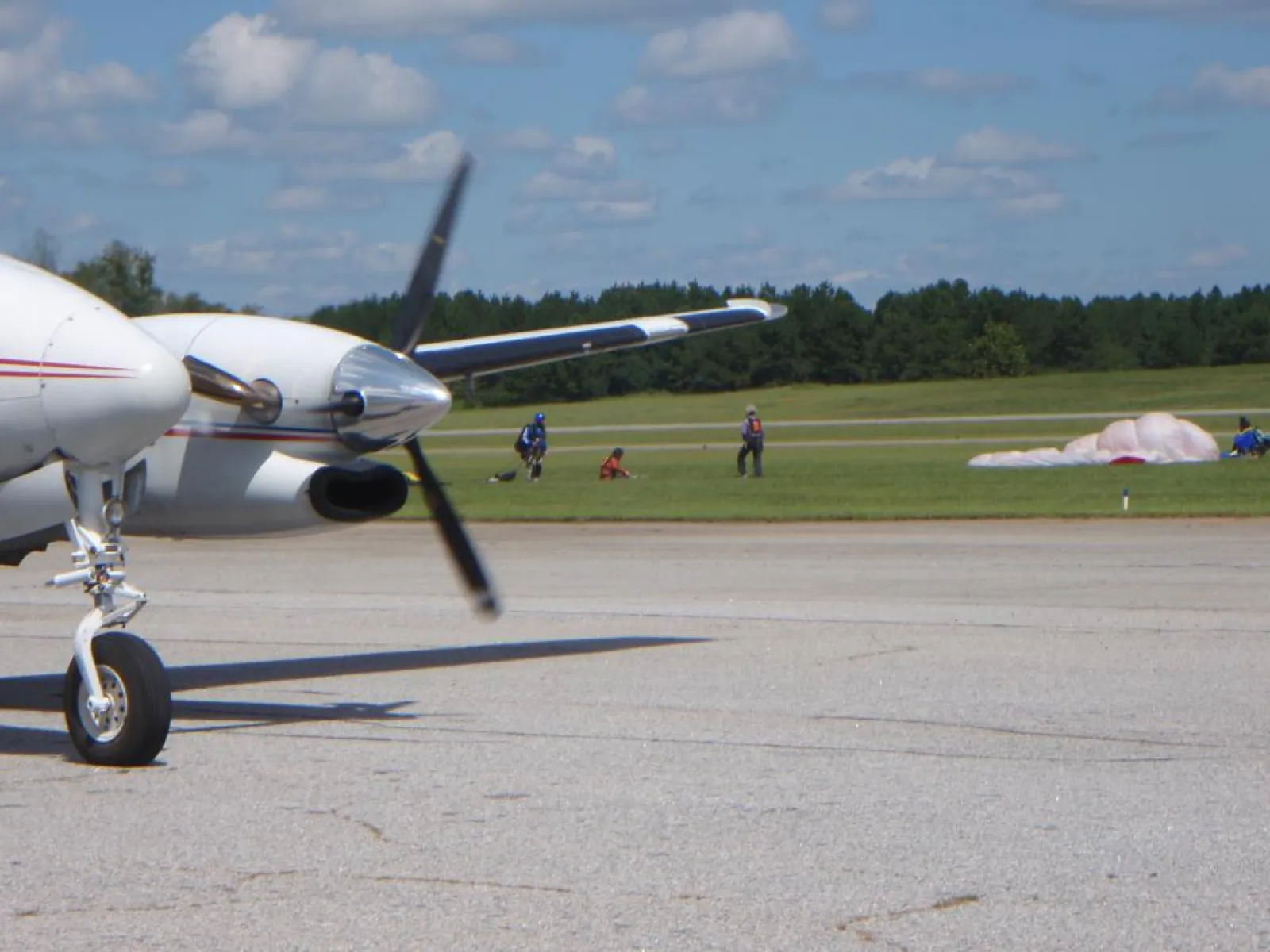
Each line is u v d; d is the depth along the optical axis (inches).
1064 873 255.3
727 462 2186.3
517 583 757.3
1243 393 3956.7
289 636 582.2
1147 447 1817.2
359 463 456.8
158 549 984.3
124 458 353.1
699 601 668.1
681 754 353.1
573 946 221.8
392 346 501.7
